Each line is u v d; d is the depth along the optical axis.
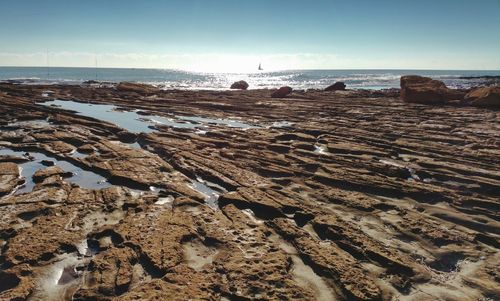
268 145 19.33
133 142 20.53
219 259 8.62
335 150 18.67
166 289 7.35
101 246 9.18
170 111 31.48
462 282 8.20
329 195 12.77
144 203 11.67
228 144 19.44
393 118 27.67
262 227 10.25
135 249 8.86
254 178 14.24
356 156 17.64
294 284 7.73
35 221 10.39
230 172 14.80
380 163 16.42
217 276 7.93
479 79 109.50
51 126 23.22
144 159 16.39
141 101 37.97
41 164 16.12
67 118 25.53
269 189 13.07
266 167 15.64
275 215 11.28
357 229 10.17
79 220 10.48
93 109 32.47
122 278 7.78
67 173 14.59
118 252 8.70
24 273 7.99
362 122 26.20
